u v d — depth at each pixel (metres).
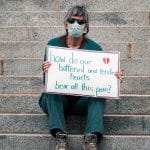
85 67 3.46
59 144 3.30
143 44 4.38
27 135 3.51
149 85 3.88
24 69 4.12
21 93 3.89
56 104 3.38
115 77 3.46
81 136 3.47
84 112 3.54
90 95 3.43
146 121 3.56
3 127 3.58
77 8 3.47
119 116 3.57
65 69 3.44
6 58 4.25
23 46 4.40
